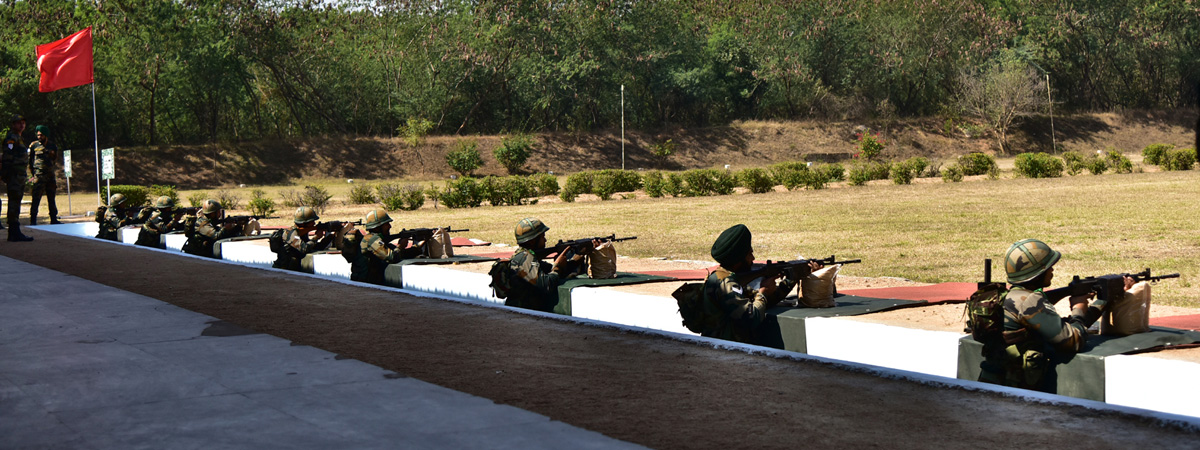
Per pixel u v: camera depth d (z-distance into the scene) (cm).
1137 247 1267
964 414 359
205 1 6462
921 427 340
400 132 6988
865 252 1313
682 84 7294
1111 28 7819
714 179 3281
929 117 7844
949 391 401
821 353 576
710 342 534
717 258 599
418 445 318
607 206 2675
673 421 354
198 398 396
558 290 774
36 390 414
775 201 2664
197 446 319
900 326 547
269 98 7169
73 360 488
